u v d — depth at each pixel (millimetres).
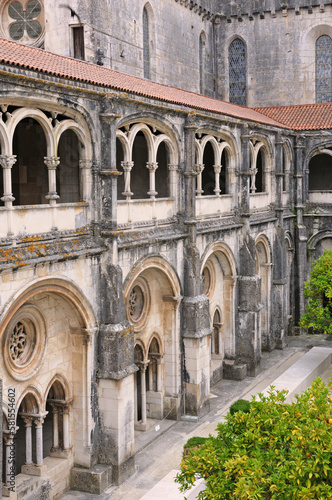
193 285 33500
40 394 24594
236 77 58469
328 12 55250
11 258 21438
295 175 51000
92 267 26016
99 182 26406
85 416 26172
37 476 24641
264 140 44969
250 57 57625
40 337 24500
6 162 21797
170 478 24969
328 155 54438
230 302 40375
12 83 21344
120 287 26781
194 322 33344
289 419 16922
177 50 49281
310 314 42750
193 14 52344
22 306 23047
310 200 51781
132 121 29094
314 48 56375
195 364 33531
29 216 22953
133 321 30797
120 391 26406
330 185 54656
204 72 55469
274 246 47125
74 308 25531
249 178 42906
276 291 47469
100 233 26469
